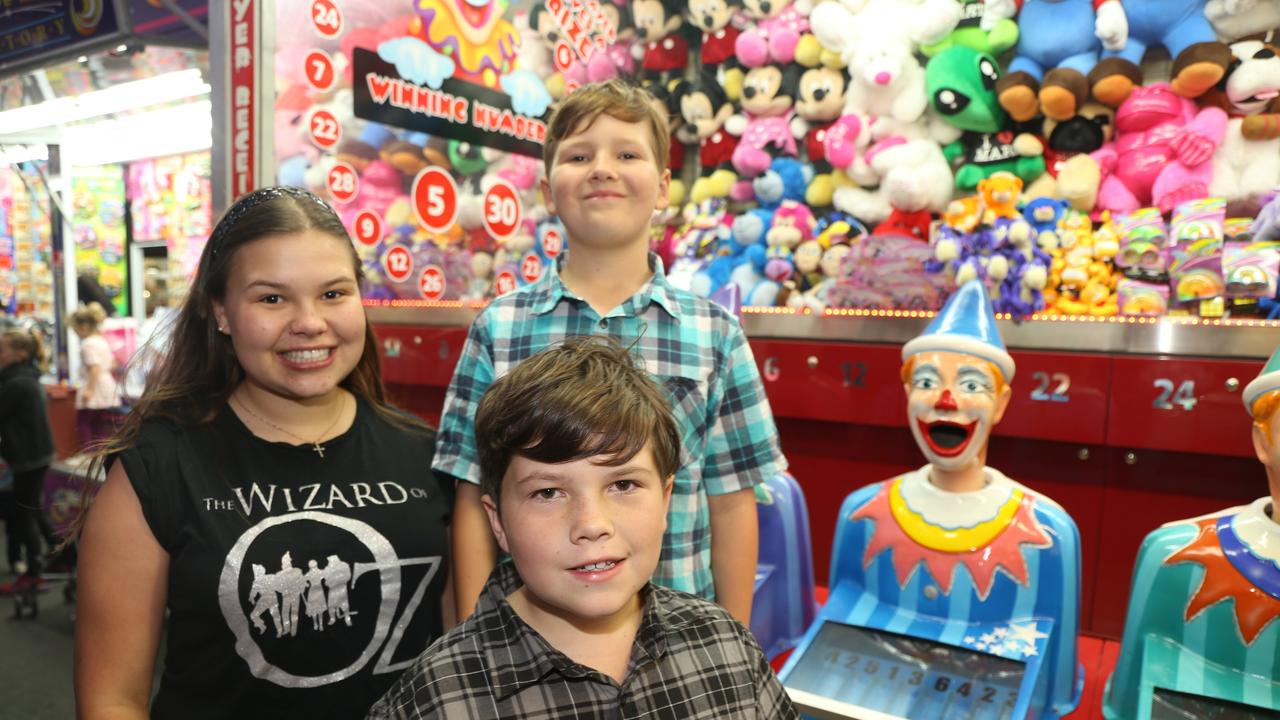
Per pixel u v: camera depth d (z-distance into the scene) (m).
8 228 5.48
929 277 2.45
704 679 0.83
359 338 1.04
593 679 0.78
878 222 2.75
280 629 0.98
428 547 1.09
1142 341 2.11
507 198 2.84
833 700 1.37
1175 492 2.10
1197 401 1.99
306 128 2.13
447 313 2.66
